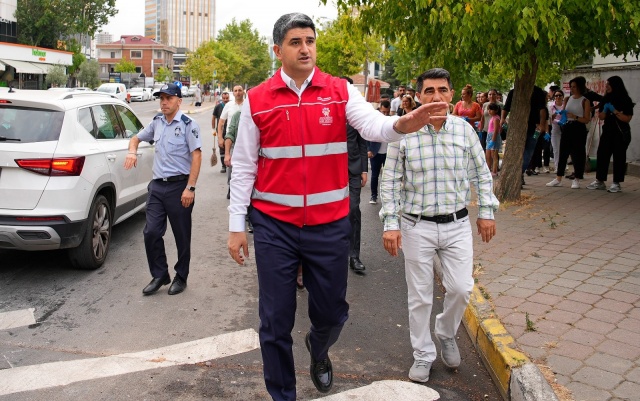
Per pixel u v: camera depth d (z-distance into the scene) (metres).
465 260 3.97
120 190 7.17
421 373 4.13
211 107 53.59
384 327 5.17
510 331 4.49
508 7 7.29
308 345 3.66
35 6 55.88
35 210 5.79
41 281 6.19
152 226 5.80
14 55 49.66
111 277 6.36
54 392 3.92
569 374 3.82
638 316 4.74
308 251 3.32
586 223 7.96
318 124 3.21
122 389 3.97
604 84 13.25
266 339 3.34
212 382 4.09
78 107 6.53
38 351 4.55
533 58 9.11
